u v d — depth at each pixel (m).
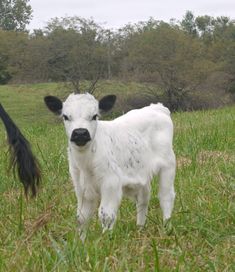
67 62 22.19
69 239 3.59
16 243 3.71
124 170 4.14
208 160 6.29
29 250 3.51
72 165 3.98
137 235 3.97
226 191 4.90
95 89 21.45
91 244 3.54
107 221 3.91
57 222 4.23
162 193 4.44
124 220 4.36
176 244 3.70
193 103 21.47
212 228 4.08
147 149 4.34
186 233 4.03
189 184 5.23
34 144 8.04
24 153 3.96
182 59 21.89
